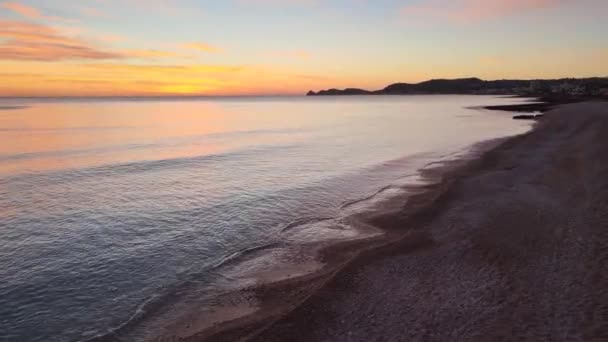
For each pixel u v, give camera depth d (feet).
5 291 36.55
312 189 72.74
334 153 118.32
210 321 31.04
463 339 25.05
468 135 161.58
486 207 53.31
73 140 153.48
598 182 59.26
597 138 104.73
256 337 26.94
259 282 37.32
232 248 46.14
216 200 66.23
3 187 75.31
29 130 195.31
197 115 357.61
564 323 25.63
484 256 37.47
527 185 63.93
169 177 85.10
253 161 105.29
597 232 40.11
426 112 359.46
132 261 42.83
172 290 36.27
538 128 153.48
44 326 31.17
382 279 34.17
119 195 69.87
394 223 51.83
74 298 35.29
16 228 53.06
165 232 51.52
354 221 53.72
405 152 117.60
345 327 27.45
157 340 28.76
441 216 51.16
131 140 154.81
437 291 31.45
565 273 32.30
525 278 32.19
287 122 262.06
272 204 63.52
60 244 47.65
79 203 64.69
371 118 293.64
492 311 27.86
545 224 44.39
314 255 43.24
